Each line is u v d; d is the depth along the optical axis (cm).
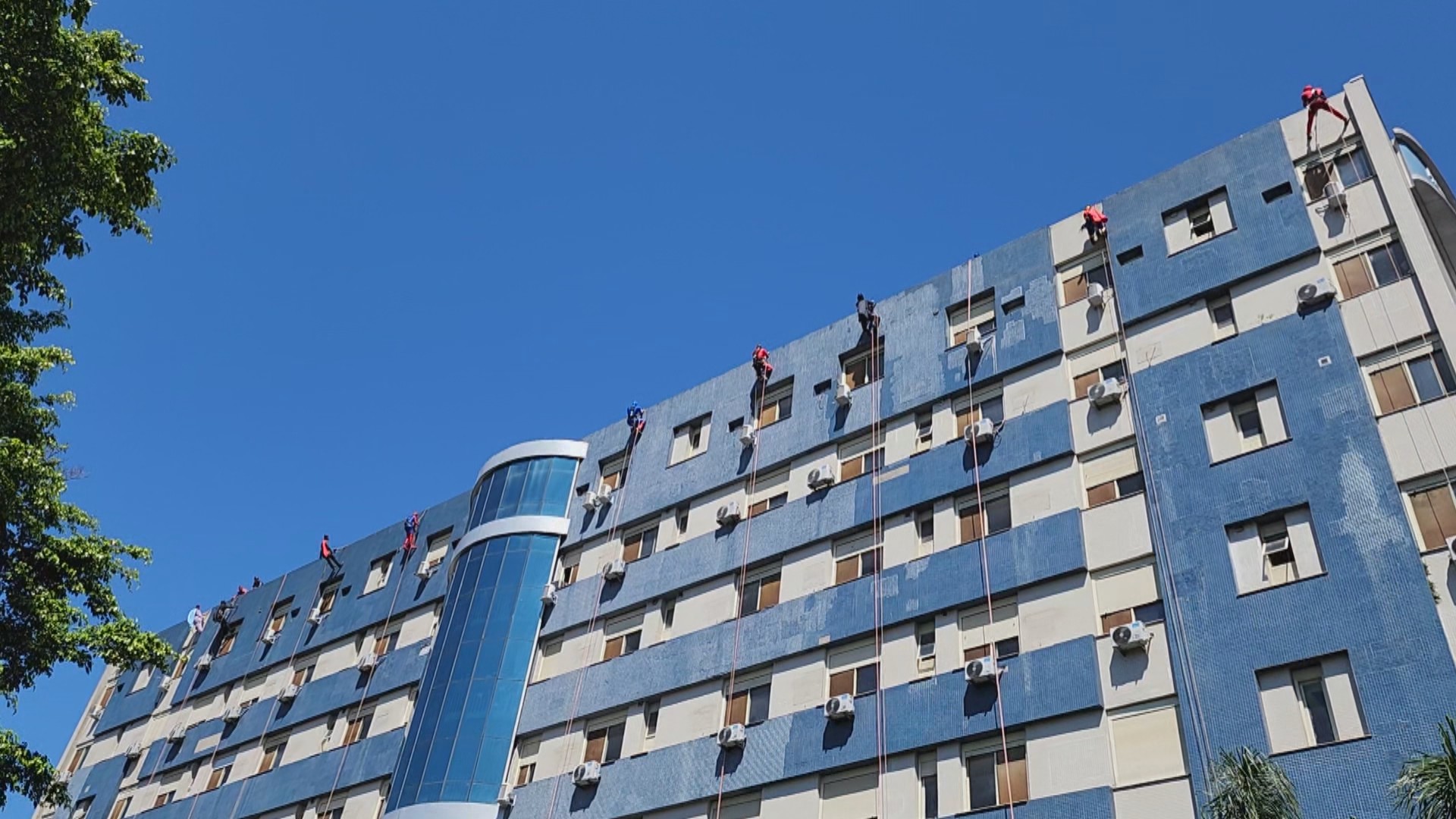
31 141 1997
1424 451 2123
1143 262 2802
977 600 2589
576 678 3353
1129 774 2148
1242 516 2259
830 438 3241
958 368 3048
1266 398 2380
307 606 4791
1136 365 2658
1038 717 2319
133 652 2331
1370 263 2409
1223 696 2084
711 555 3297
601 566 3603
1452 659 1870
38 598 2216
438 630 3734
